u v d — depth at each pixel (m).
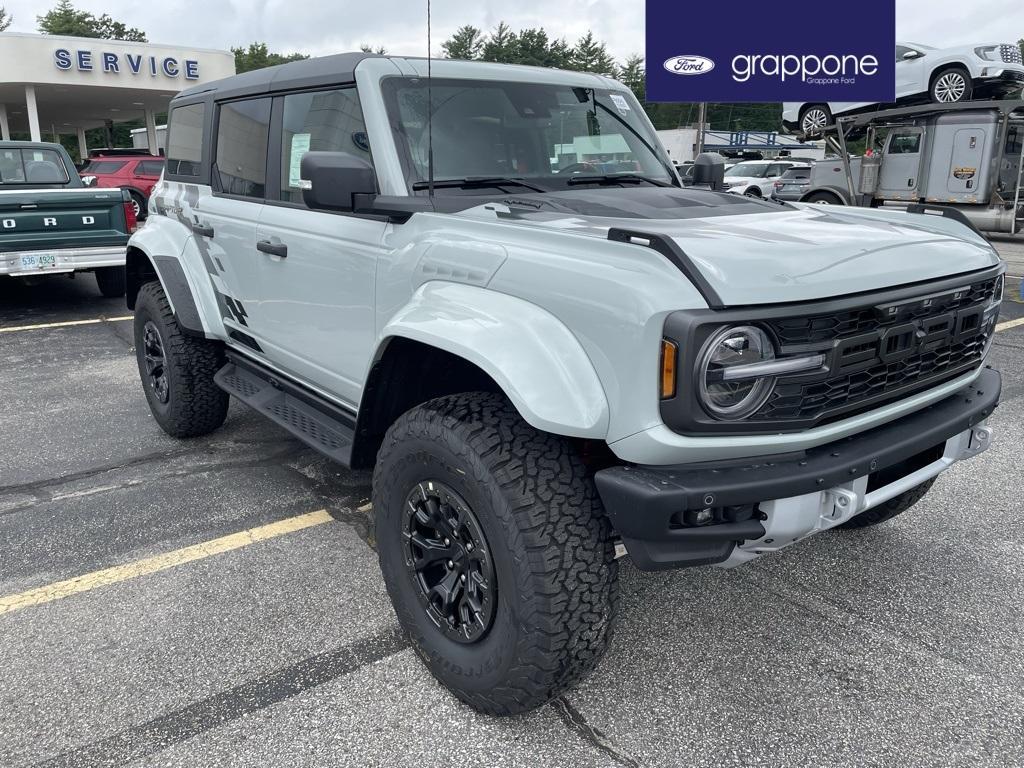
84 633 2.90
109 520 3.80
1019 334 7.68
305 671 2.68
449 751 2.32
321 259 3.22
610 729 2.41
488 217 2.63
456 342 2.27
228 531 3.69
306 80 3.44
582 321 2.13
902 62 16.08
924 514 3.85
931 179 15.45
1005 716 2.46
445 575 2.53
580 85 3.68
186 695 2.56
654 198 3.08
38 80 25.20
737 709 2.49
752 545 2.20
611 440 2.09
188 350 4.48
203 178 4.34
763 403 2.07
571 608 2.17
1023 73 14.92
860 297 2.16
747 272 2.04
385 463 2.57
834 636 2.87
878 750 2.32
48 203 8.30
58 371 6.57
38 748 2.34
